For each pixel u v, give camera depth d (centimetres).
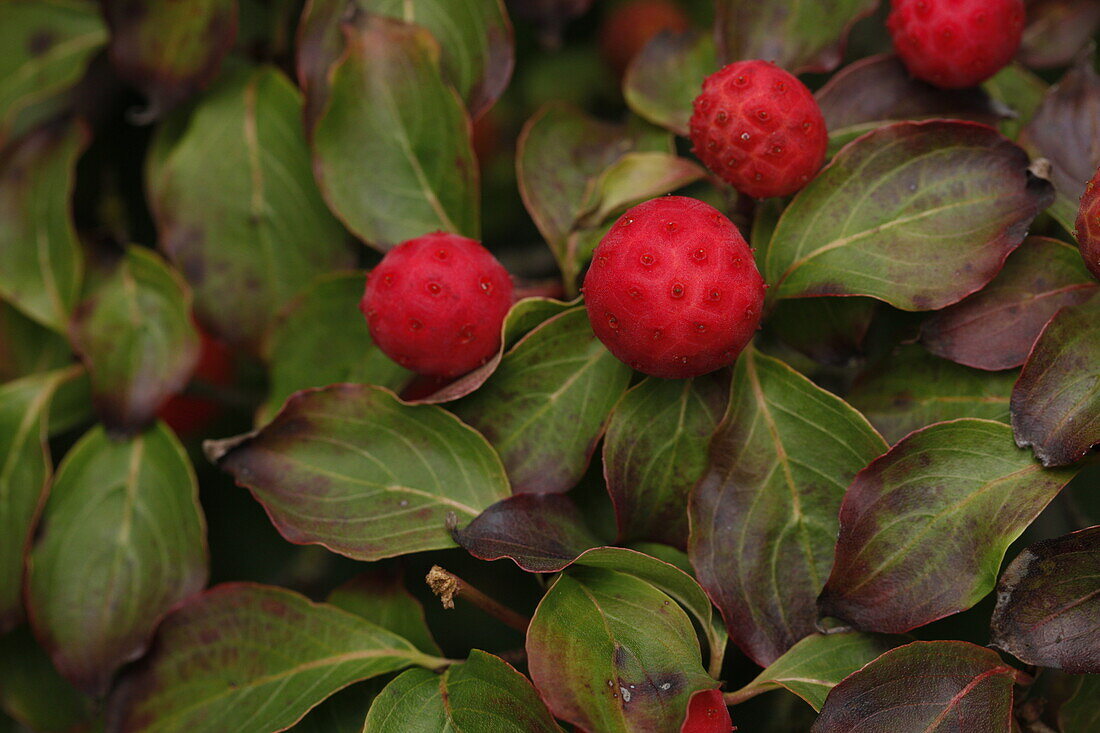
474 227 37
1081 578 33
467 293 34
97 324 39
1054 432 33
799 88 34
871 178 35
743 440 34
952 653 33
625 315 33
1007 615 33
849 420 34
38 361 40
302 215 38
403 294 34
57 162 39
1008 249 34
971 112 36
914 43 36
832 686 33
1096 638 33
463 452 35
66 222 39
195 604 36
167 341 39
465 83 38
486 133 43
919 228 34
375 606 36
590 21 43
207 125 39
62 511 38
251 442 35
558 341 35
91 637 37
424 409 35
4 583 38
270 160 38
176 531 38
